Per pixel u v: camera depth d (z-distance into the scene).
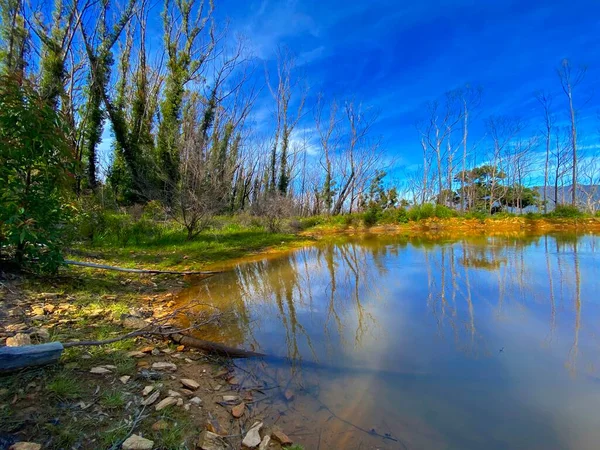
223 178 13.43
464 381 2.44
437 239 12.73
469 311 4.05
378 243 11.75
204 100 18.00
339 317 3.91
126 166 15.10
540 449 1.75
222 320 3.73
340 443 1.76
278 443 1.73
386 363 2.72
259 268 7.02
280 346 3.04
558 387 2.35
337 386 2.35
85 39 15.01
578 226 16.16
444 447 1.76
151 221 10.14
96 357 2.31
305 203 32.22
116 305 3.60
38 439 1.45
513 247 9.73
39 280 3.81
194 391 2.12
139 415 1.75
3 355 1.85
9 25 13.88
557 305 4.21
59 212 3.72
